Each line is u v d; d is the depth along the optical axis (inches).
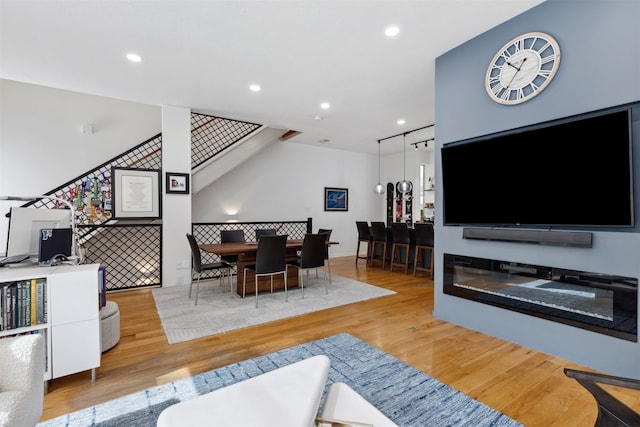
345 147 297.3
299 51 116.3
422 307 138.8
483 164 104.0
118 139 219.1
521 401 70.0
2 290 69.6
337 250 309.9
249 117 198.7
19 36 104.3
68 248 92.2
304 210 288.0
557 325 89.6
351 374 81.6
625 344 77.0
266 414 41.1
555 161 87.0
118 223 170.2
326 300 149.1
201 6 90.0
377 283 185.5
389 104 174.7
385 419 44.2
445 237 120.3
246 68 129.8
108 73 133.5
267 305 141.2
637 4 73.9
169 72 133.0
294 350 96.0
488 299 106.2
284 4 89.5
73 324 75.5
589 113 81.4
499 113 100.7
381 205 341.1
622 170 75.1
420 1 88.4
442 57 119.0
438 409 67.3
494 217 102.9
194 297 153.9
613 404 42.9
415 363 87.3
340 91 155.1
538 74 90.8
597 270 81.4
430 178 313.4
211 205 242.8
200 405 42.8
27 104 194.4
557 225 87.9
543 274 92.4
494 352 93.6
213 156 199.9
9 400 43.4
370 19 96.7
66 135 204.1
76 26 99.0
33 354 47.9
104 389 74.9
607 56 78.3
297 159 283.7
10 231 90.2
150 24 98.5
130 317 125.4
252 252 155.3
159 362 88.4
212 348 97.5
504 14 94.9
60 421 63.2
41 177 197.0
